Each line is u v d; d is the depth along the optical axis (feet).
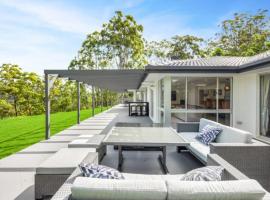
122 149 20.01
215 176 8.20
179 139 17.25
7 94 85.81
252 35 88.17
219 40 96.07
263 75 29.25
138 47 99.40
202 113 33.14
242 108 33.17
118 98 159.84
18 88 86.38
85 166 8.63
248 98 31.94
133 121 51.24
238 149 13.79
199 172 8.41
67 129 38.68
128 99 147.54
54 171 11.40
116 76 31.71
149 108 63.31
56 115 72.43
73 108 101.96
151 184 6.91
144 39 103.50
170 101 32.60
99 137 19.25
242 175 8.63
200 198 6.56
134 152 22.45
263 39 83.51
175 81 32.76
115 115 66.18
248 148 13.82
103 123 46.98
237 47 90.53
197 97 33.06
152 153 22.15
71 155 13.53
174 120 32.76
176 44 113.60
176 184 6.87
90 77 32.76
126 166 18.29
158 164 18.80
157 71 29.12
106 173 8.38
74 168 11.41
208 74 31.63
